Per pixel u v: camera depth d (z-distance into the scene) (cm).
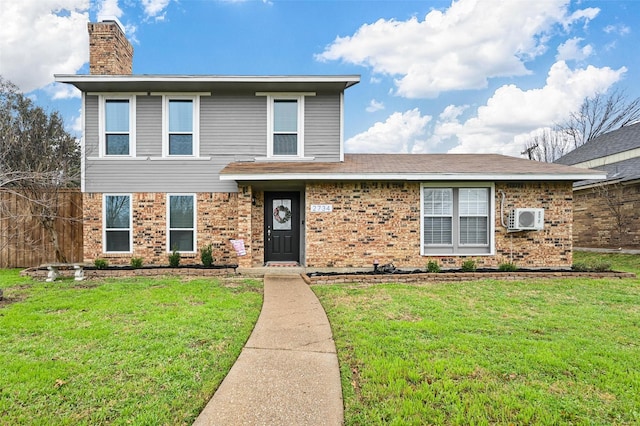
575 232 1514
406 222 927
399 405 276
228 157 1006
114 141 998
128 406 274
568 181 925
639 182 1212
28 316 492
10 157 1252
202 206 991
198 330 442
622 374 327
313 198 916
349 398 288
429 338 417
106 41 1009
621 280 786
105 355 364
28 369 329
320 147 1028
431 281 794
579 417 263
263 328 462
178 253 962
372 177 876
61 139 1481
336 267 916
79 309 535
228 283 757
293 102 1027
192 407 275
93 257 980
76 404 276
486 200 939
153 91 993
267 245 1005
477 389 300
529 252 931
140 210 985
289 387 306
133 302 577
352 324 468
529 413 265
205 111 1003
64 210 1017
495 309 547
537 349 382
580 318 500
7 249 1005
